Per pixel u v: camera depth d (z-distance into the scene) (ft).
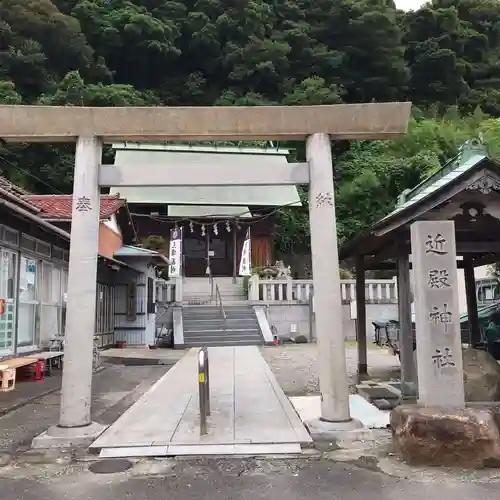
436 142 120.47
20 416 25.52
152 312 65.31
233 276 88.79
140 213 90.02
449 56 146.92
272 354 53.52
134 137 22.43
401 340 27.22
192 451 18.90
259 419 23.35
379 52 143.74
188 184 22.26
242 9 140.97
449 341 19.58
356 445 19.81
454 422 17.48
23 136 21.99
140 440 20.08
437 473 16.74
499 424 17.92
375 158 120.98
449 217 23.04
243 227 94.84
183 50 142.61
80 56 120.37
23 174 97.25
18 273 37.65
